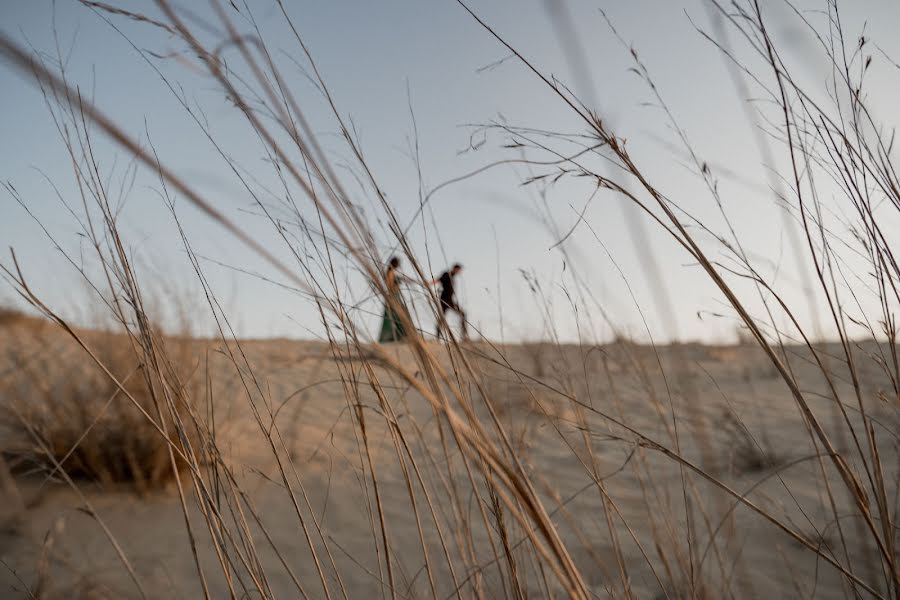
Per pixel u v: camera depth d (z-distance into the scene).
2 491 2.30
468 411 0.87
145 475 2.79
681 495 2.40
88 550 2.29
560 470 2.82
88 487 2.70
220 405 2.99
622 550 2.16
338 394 4.16
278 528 2.56
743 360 5.86
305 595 1.43
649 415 2.79
